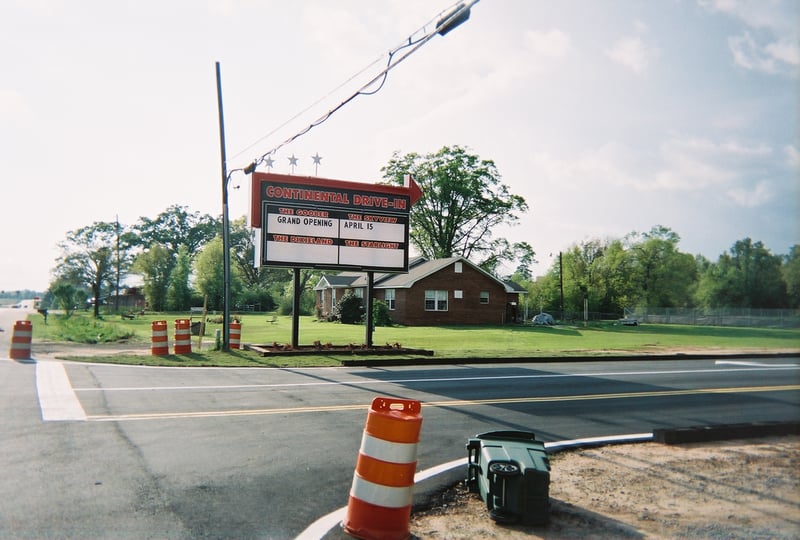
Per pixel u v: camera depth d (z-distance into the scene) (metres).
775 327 58.62
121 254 97.88
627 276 75.69
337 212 19.81
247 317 60.06
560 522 5.03
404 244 20.81
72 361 15.55
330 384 12.75
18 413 8.37
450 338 30.09
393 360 17.56
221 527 4.63
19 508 4.80
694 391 13.12
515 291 47.88
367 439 4.71
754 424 8.61
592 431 8.83
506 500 5.01
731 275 67.06
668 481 6.29
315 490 5.66
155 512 4.88
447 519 5.09
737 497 5.78
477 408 10.35
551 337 32.53
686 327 56.00
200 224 110.25
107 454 6.48
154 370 14.40
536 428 8.91
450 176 57.06
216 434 7.68
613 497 5.73
